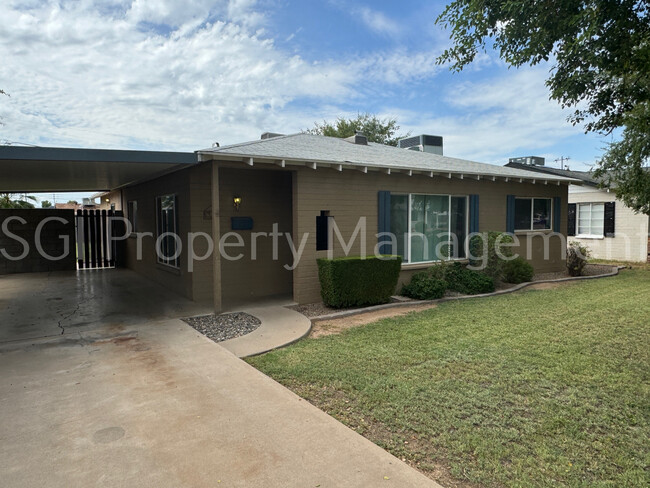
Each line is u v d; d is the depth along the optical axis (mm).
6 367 4379
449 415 3381
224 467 2611
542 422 3275
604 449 2908
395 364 4547
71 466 2617
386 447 2918
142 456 2730
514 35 4871
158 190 9281
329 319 6730
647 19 4230
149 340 5344
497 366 4484
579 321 6395
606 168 10641
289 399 3609
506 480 2551
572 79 5051
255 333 5715
